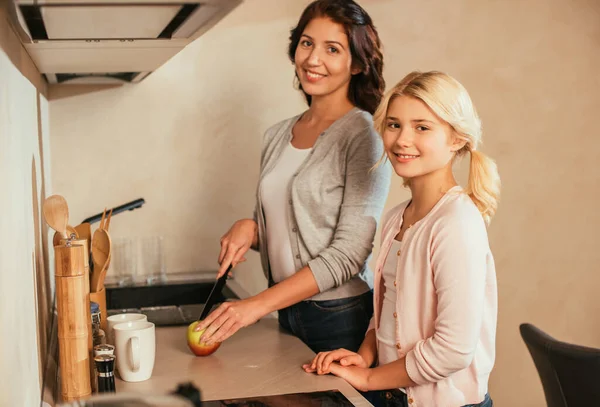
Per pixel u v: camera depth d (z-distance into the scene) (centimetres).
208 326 156
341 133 179
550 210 285
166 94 248
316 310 176
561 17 277
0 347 75
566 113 282
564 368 197
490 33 272
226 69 252
